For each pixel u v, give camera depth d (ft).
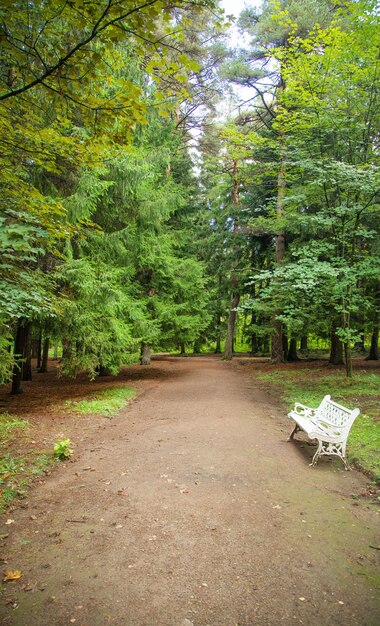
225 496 13.50
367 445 18.47
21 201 14.46
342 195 33.83
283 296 41.52
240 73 53.62
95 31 8.82
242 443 19.89
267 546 10.39
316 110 31.81
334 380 37.91
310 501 13.20
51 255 29.07
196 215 76.54
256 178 42.04
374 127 34.35
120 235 35.06
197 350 111.55
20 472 15.35
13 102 11.95
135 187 34.40
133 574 9.17
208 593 8.54
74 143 12.95
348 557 9.93
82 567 9.42
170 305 51.96
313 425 18.51
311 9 45.93
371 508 12.77
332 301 36.65
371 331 52.54
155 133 51.90
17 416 25.64
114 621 7.68
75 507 12.61
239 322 106.01
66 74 10.24
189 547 10.31
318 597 8.45
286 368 54.24
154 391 38.55
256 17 54.95
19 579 8.95
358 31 28.22
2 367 23.98
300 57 30.86
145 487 14.23
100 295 30.27
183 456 17.79
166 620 7.72
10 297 16.26
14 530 11.14
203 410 28.66
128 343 35.53
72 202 27.91
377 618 7.84
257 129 60.90
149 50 9.76
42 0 9.45
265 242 69.15
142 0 8.43
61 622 7.63
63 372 33.37
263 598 8.38
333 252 35.19
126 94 10.78
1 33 9.60
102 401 30.55
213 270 79.10
